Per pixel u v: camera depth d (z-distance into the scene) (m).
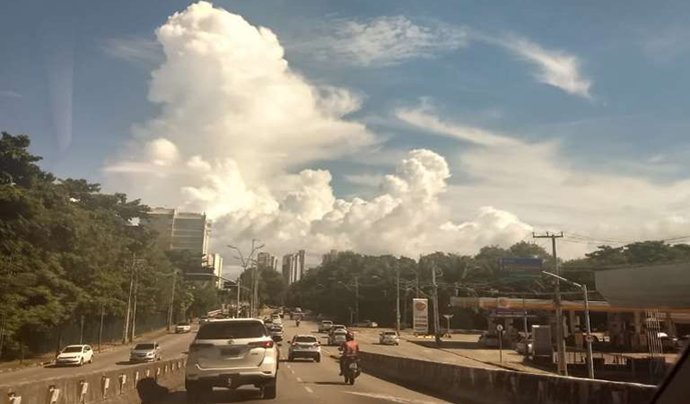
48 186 60.12
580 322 109.00
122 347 76.75
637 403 10.91
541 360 61.66
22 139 56.62
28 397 9.83
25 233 53.81
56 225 57.47
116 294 81.25
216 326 16.72
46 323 55.03
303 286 185.75
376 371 32.38
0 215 51.19
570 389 13.15
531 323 98.62
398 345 79.75
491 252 134.38
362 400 18.58
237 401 17.45
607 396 11.81
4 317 48.53
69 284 57.84
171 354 59.88
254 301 101.06
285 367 37.66
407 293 121.62
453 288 116.00
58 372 43.44
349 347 25.38
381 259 150.12
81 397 12.21
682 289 28.92
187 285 148.25
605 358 61.94
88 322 76.31
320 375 30.62
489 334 79.31
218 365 16.03
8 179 54.94
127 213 98.75
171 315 126.50
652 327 68.19
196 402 16.80
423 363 24.03
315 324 137.50
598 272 33.25
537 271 71.25
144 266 93.38
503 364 60.12
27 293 52.09
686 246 100.12
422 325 96.50
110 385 14.30
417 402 18.34
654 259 99.69
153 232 102.25
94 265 66.69
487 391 17.45
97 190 94.38
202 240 158.88
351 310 138.75
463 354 69.94
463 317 123.25
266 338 16.61
